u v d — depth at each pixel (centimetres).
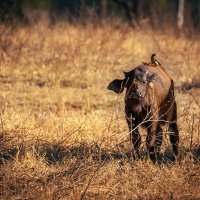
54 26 7194
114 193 2773
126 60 6212
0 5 7875
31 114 3912
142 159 3155
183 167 3008
